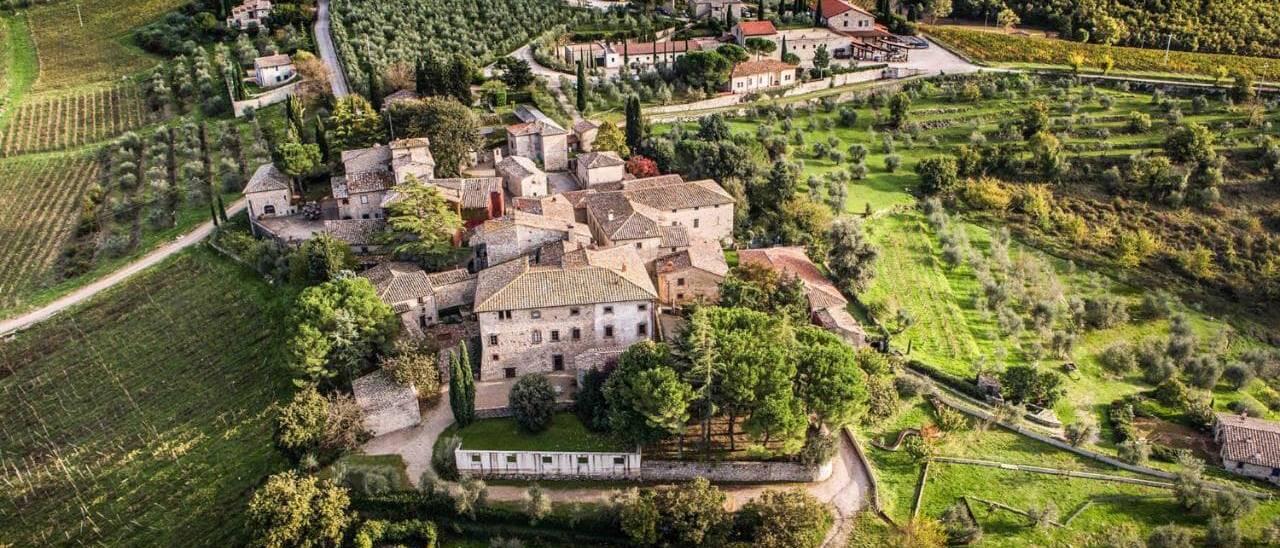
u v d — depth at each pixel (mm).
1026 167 152250
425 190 110812
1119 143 157375
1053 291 118312
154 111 185000
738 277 96688
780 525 68188
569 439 78312
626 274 90688
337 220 118438
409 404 81625
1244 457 84062
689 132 154250
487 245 102312
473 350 91312
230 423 90938
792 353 77438
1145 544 72875
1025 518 75812
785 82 182250
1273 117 162125
